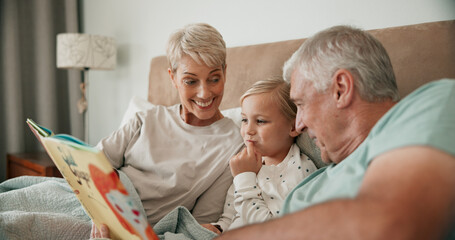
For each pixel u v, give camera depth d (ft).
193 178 4.15
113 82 9.82
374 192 1.63
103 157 1.98
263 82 3.77
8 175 9.40
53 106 10.62
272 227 1.82
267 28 5.77
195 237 3.38
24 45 10.30
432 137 1.67
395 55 3.81
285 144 3.79
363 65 2.40
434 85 2.11
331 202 1.71
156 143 4.44
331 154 2.71
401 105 2.15
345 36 2.51
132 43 8.96
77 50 8.52
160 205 4.07
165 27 7.90
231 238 1.97
